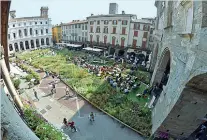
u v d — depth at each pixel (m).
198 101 9.03
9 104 3.13
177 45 11.58
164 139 12.08
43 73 29.41
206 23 7.04
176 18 12.50
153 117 14.12
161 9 22.20
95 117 15.76
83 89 21.16
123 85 21.88
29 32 60.03
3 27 5.29
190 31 8.66
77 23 53.69
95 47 48.69
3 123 2.59
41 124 9.12
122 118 15.06
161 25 21.06
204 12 7.05
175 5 13.12
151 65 27.56
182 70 9.57
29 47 61.03
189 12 9.10
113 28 42.81
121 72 27.86
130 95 20.23
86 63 33.47
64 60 37.34
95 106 17.44
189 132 11.56
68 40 61.16
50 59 38.38
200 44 7.27
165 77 20.39
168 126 11.38
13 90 7.30
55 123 14.74
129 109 16.41
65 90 21.75
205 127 13.50
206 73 6.65
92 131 13.82
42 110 16.83
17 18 58.00
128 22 39.75
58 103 18.33
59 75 27.00
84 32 52.06
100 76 26.00
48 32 66.00
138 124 14.12
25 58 40.78
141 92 21.00
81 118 15.58
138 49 39.91
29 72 28.70
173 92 10.29
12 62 36.31
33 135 3.53
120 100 18.09
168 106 10.65
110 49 45.22
